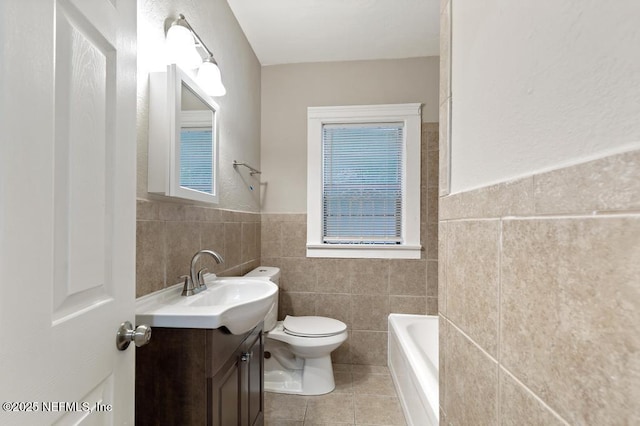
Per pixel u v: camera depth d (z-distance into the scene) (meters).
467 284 0.58
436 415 1.11
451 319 0.66
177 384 0.93
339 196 2.47
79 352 0.54
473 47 0.58
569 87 0.33
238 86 1.97
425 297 2.32
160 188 1.10
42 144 0.46
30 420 0.44
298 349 1.90
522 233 0.41
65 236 0.51
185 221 1.32
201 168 1.39
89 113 0.57
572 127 0.33
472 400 0.55
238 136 1.96
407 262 2.34
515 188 0.43
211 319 0.91
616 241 0.27
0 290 0.40
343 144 2.46
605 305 0.28
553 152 0.36
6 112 0.41
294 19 1.95
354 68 2.42
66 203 0.52
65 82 0.51
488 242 0.50
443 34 0.74
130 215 0.71
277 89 2.47
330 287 2.39
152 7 1.13
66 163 0.52
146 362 0.94
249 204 2.18
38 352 0.45
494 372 0.48
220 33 1.69
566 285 0.33
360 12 1.89
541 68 0.38
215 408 0.94
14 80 0.42
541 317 0.37
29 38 0.44
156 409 0.93
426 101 2.37
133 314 0.72
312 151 2.43
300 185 2.46
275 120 2.48
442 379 0.71
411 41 2.20
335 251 2.39
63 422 0.51
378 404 1.82
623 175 0.27
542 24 0.38
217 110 1.52
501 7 0.48
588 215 0.30
